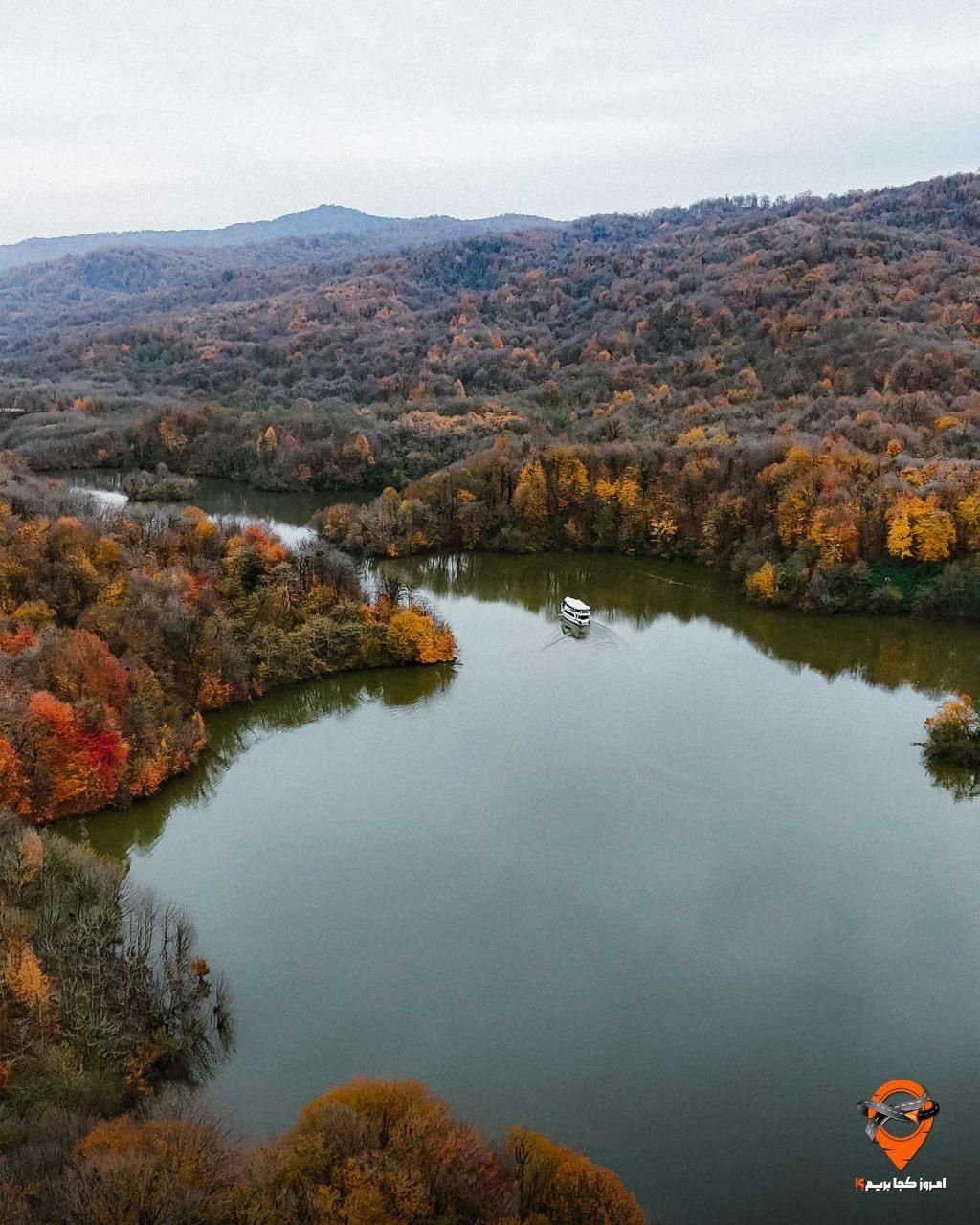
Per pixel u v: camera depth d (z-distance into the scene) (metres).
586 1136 49.34
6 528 113.62
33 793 73.69
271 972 60.81
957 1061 55.00
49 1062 47.44
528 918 67.00
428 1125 41.66
